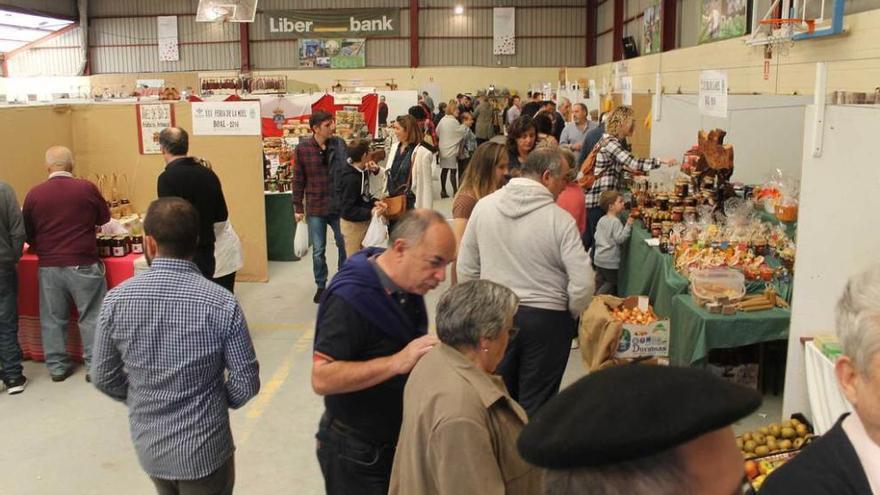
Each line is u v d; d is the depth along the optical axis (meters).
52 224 4.66
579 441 0.76
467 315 1.86
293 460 3.79
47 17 22.62
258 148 6.86
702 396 0.77
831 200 2.96
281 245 8.00
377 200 5.90
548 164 3.20
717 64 11.22
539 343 3.18
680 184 5.59
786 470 1.29
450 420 1.74
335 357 2.12
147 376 2.38
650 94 8.37
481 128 15.95
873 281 1.32
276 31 24.14
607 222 5.66
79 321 4.81
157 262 2.39
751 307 3.98
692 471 0.76
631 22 18.88
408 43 24.03
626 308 4.59
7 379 4.66
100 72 24.69
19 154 5.99
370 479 2.26
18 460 3.83
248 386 2.44
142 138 6.74
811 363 3.00
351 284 2.15
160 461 2.42
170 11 24.17
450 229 2.17
